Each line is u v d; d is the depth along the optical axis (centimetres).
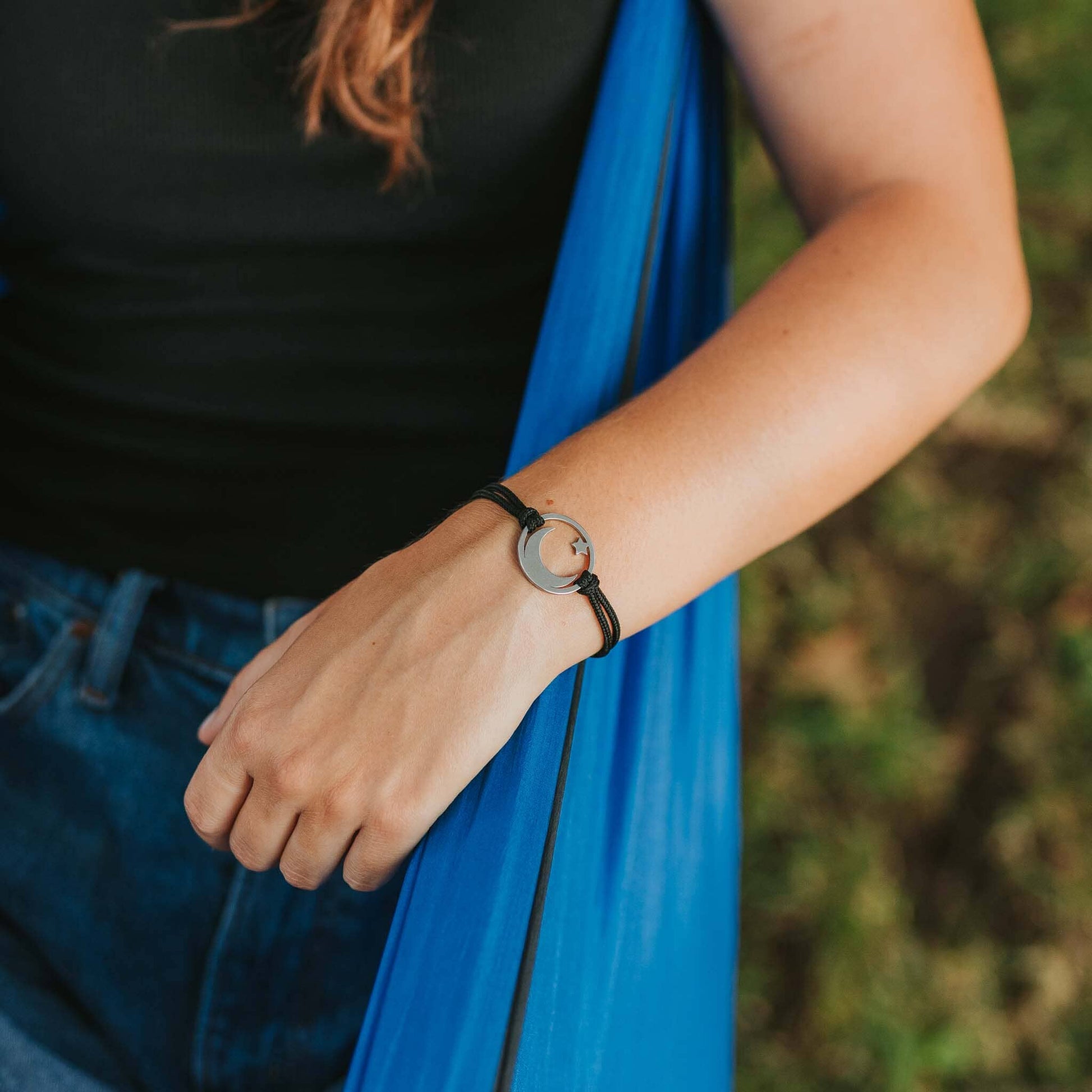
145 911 79
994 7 236
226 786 61
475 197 79
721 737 88
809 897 169
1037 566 193
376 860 60
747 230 212
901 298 67
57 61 73
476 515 62
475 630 59
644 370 85
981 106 72
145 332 83
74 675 83
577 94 76
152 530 84
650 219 77
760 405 64
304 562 80
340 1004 76
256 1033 77
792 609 192
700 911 84
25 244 86
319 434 81
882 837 175
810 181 77
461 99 74
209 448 83
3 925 80
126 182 77
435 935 57
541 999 59
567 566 60
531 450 71
